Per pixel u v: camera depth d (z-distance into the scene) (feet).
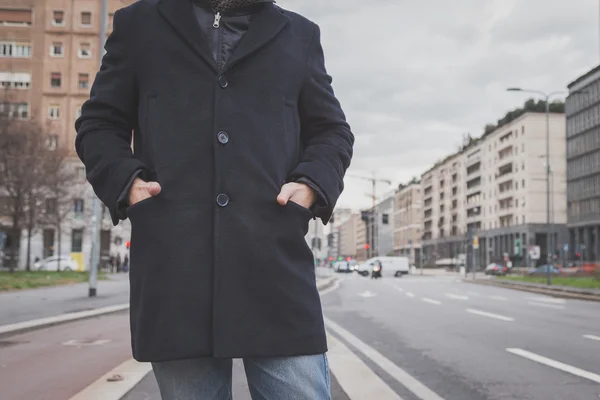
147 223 4.68
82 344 29.55
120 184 4.70
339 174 5.20
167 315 4.53
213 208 4.69
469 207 387.96
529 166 304.50
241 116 4.87
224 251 4.60
